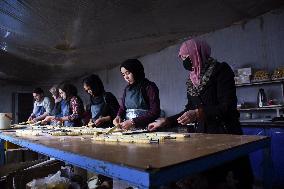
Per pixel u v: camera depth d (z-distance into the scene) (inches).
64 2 119.0
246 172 58.8
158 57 232.2
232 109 58.5
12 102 387.5
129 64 83.0
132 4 124.3
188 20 153.7
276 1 145.4
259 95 151.1
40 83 397.7
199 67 65.7
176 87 215.8
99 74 326.3
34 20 141.9
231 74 61.6
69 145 46.9
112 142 49.6
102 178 68.6
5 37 177.6
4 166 77.4
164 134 58.8
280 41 151.6
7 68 281.0
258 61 161.0
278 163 118.7
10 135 79.0
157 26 158.9
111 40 182.7
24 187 62.4
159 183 25.6
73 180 64.5
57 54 217.3
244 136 50.3
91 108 120.0
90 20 141.8
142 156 32.7
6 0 120.2
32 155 127.9
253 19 163.2
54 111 171.9
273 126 121.4
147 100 83.0
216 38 182.5
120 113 90.7
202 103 64.4
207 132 63.9
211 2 130.2
